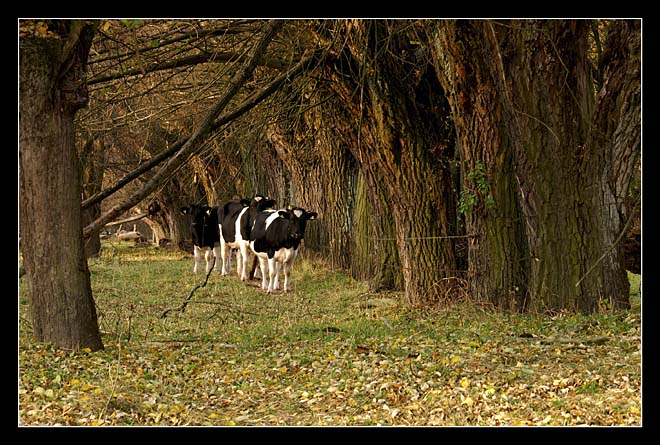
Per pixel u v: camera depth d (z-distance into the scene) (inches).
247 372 441.4
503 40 560.1
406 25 605.3
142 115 744.3
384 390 394.6
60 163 453.4
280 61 644.1
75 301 461.7
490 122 611.2
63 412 345.1
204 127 488.7
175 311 702.5
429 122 707.4
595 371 409.7
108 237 2380.7
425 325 584.4
